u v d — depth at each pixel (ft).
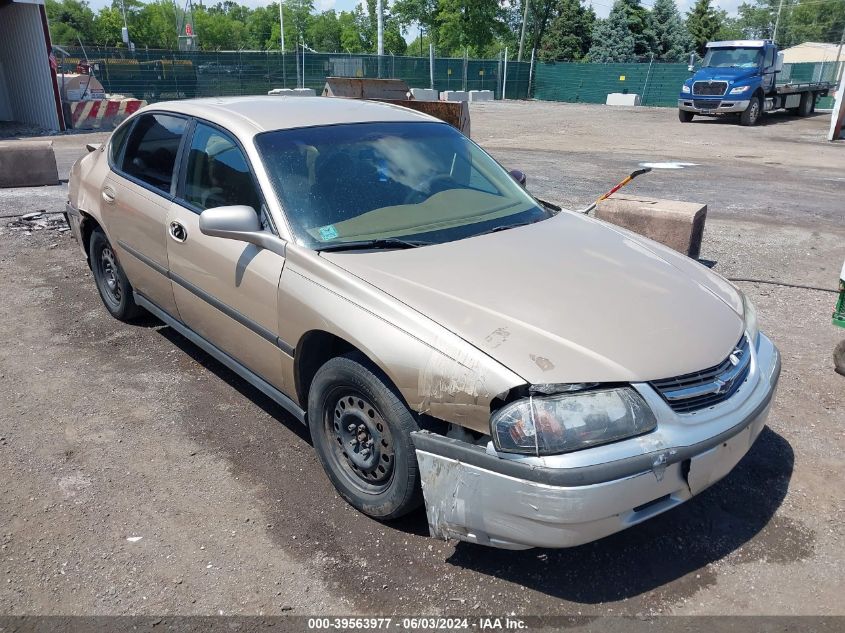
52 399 13.60
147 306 15.46
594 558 9.62
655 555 9.70
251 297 11.34
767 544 9.96
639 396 8.29
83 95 68.85
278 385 11.55
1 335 16.53
